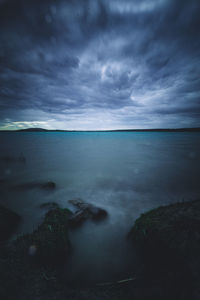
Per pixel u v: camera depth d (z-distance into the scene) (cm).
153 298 378
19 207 1188
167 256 512
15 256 515
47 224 729
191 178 2139
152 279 448
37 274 459
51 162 3334
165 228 625
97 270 539
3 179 2066
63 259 582
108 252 649
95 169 2717
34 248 557
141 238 662
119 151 5131
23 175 2317
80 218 898
